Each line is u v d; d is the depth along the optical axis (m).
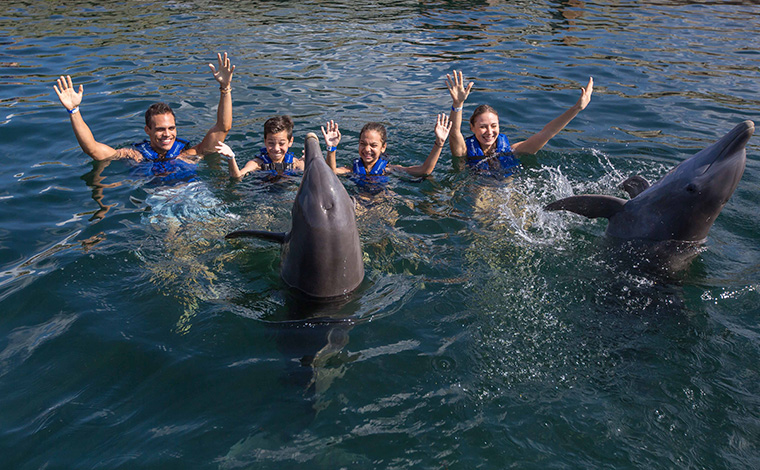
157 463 2.48
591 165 6.19
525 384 3.01
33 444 2.59
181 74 9.20
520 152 6.48
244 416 2.73
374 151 5.73
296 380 2.96
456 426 2.71
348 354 3.17
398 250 4.35
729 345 3.34
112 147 6.29
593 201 4.62
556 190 5.60
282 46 11.26
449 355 3.19
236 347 3.22
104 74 9.10
